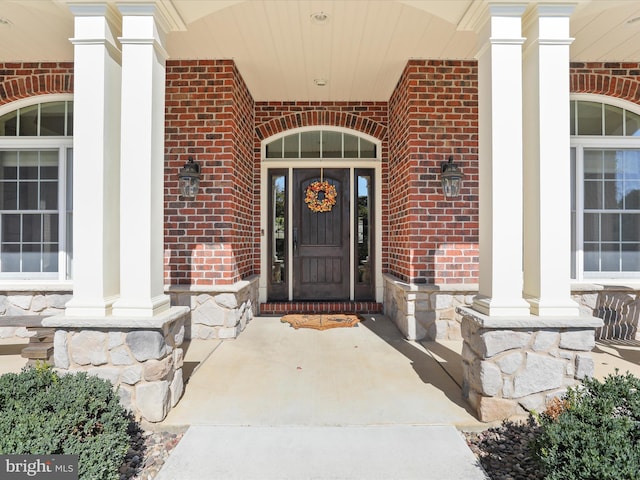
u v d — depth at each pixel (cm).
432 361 396
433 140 489
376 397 311
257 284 620
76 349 272
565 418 196
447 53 470
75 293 281
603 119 525
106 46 288
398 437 253
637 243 519
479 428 265
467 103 489
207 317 478
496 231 282
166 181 491
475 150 487
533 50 293
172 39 438
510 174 282
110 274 292
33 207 531
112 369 271
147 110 287
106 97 288
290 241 652
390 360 400
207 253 489
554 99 284
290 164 640
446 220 488
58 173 532
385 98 616
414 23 405
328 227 652
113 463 196
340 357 409
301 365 385
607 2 295
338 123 627
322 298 654
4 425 188
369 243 652
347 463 226
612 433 178
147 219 285
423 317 475
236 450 239
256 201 634
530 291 297
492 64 284
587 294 497
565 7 283
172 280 489
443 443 246
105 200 286
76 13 285
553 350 269
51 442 183
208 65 491
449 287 472
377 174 635
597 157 524
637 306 497
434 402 302
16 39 446
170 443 253
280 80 548
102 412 228
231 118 492
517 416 268
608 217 521
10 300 505
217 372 365
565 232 282
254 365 385
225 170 491
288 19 399
